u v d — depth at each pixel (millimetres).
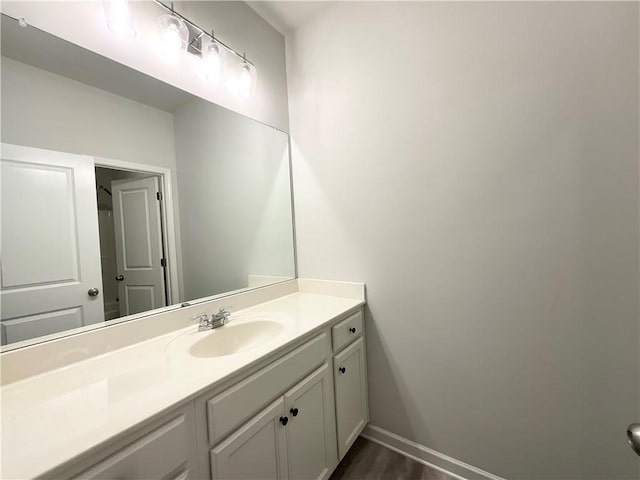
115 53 1135
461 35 1263
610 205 999
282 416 1035
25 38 929
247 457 904
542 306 1138
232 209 1587
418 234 1420
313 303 1597
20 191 919
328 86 1700
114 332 1054
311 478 1174
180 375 842
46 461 532
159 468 688
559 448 1131
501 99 1182
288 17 1741
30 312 925
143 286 1224
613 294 1007
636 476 997
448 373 1375
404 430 1517
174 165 1343
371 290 1593
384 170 1507
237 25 1583
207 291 1465
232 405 861
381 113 1503
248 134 1659
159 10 1265
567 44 1046
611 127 985
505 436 1246
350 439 1433
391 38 1455
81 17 1044
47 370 896
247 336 1332
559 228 1089
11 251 899
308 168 1815
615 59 971
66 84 1020
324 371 1272
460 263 1313
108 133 1131
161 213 1295
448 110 1308
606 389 1034
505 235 1200
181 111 1362
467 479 1338
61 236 1004
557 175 1084
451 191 1317
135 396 738
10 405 715
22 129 925
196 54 1403
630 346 989
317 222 1788
